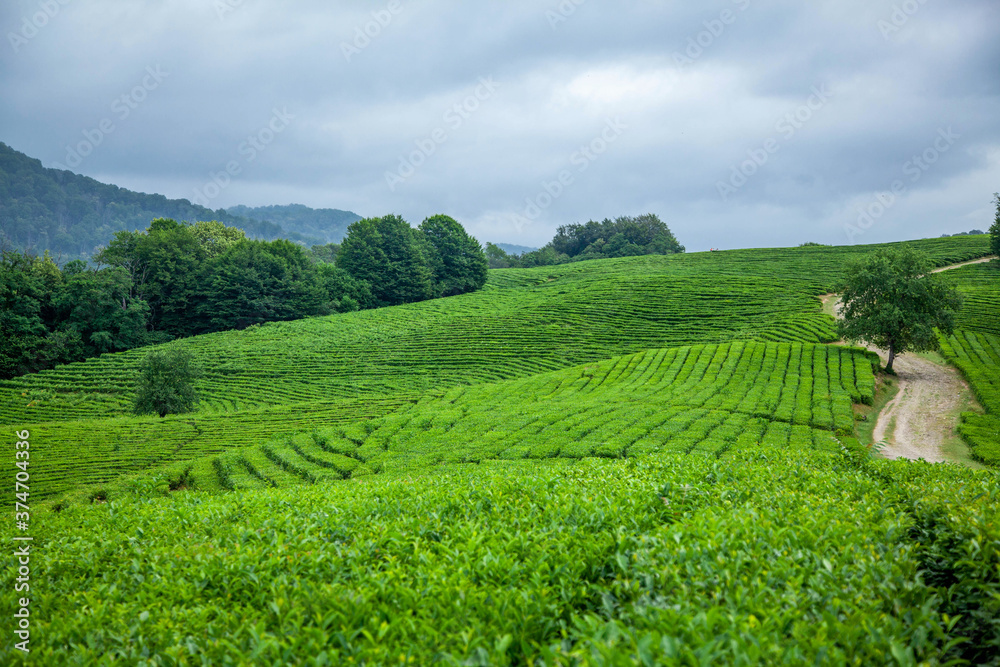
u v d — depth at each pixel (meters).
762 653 6.66
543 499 15.56
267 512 18.55
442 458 38.09
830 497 14.41
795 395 51.56
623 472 19.70
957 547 10.10
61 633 9.85
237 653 8.00
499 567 10.20
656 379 61.31
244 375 86.88
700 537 10.59
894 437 43.50
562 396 58.16
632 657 6.62
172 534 16.44
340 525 14.66
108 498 33.41
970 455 37.91
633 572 9.50
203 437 50.28
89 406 75.62
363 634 8.72
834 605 8.01
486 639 7.98
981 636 8.47
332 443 44.16
